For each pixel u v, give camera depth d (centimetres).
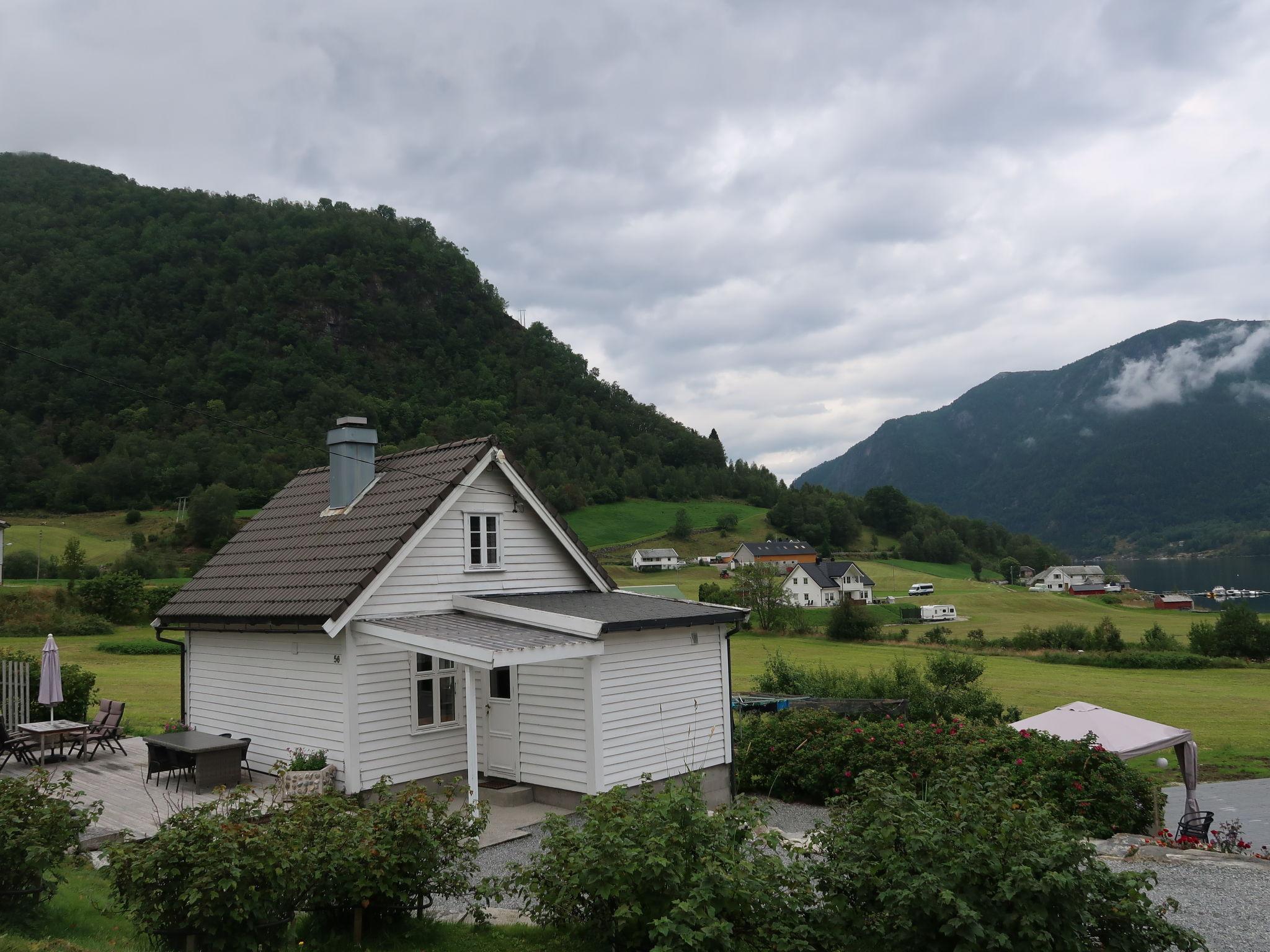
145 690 2809
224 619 1429
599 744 1298
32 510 9500
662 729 1412
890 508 18012
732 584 8288
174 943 611
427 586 1415
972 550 18188
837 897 621
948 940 574
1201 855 1135
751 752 1630
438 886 727
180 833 614
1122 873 597
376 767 1298
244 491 9425
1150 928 592
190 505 8912
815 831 703
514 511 1584
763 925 602
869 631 6656
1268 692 4453
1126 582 17512
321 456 9800
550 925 723
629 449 18475
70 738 1442
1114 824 1317
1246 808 2089
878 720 2127
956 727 1589
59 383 10244
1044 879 544
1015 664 5619
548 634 1291
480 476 1523
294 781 1206
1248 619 6081
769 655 5378
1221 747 2942
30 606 4538
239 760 1310
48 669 1471
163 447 9931
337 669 1298
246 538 1670
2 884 679
